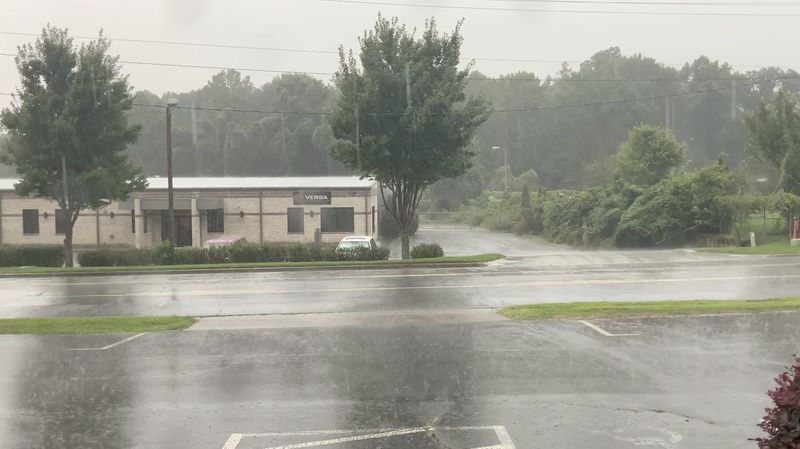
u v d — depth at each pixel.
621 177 49.19
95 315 15.39
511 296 16.97
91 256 29.16
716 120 102.50
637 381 8.17
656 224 38.69
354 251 28.75
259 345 10.90
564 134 109.75
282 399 7.68
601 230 42.12
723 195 37.47
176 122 92.44
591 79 106.56
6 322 13.57
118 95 28.58
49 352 10.68
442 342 10.83
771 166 36.75
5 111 27.27
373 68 25.56
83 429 6.74
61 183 28.39
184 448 6.14
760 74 101.44
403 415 6.98
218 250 29.27
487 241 48.53
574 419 6.75
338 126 26.08
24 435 6.59
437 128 25.44
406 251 28.31
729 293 17.06
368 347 10.54
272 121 83.94
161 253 29.16
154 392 8.10
